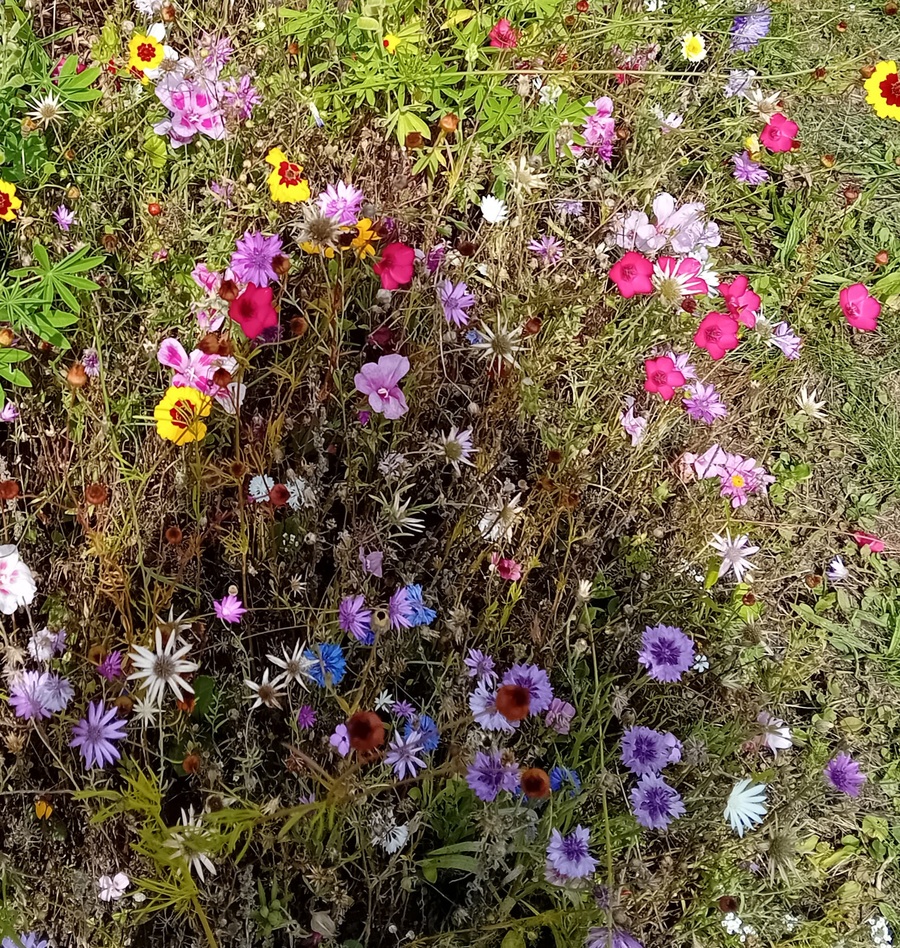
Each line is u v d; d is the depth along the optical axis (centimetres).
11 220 56
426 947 47
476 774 46
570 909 45
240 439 56
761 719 55
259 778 50
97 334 53
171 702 50
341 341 58
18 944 44
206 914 47
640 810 49
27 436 54
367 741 36
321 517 56
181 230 59
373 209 59
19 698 48
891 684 63
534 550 59
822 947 53
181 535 50
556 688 56
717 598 62
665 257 65
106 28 61
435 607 56
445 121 60
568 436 61
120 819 49
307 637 53
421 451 57
